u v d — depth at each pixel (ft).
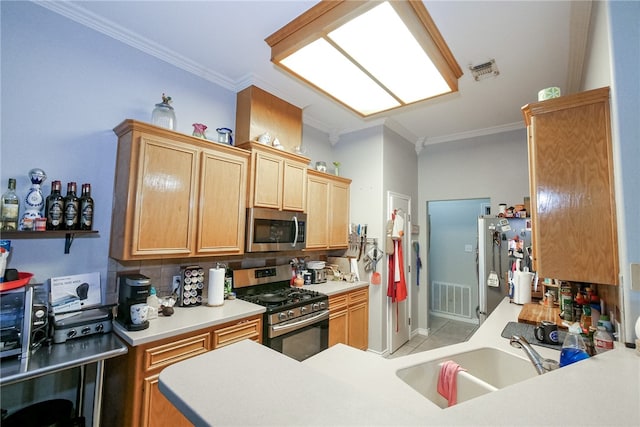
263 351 2.87
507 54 7.50
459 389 3.92
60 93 6.09
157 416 5.42
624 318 4.09
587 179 4.75
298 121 10.44
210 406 1.95
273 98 9.55
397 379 3.67
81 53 6.38
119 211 6.38
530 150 5.73
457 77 6.25
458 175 13.64
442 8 5.98
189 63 8.05
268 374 2.41
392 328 11.85
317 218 10.82
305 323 8.17
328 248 11.26
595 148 4.70
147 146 6.36
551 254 4.97
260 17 6.44
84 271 6.24
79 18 6.30
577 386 2.52
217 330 6.39
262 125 9.14
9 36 5.54
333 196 11.62
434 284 16.63
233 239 7.92
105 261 6.54
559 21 6.29
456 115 11.40
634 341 3.95
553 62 7.77
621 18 4.36
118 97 6.89
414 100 6.86
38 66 5.84
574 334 4.02
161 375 2.37
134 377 5.25
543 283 8.57
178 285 7.47
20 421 4.88
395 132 12.94
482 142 13.12
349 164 12.81
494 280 10.48
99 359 4.81
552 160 5.05
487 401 2.22
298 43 5.11
